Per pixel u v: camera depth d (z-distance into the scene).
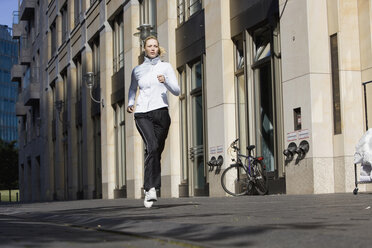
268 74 13.08
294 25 11.69
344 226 3.93
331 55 11.42
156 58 7.46
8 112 119.38
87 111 26.58
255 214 5.48
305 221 4.40
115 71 23.16
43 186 36.84
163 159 17.73
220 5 14.48
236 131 14.42
